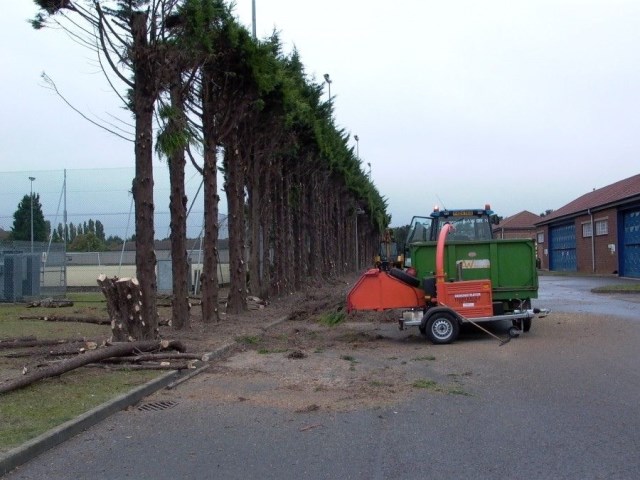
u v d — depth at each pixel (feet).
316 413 24.02
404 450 19.33
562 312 56.80
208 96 47.93
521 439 20.11
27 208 88.12
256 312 57.77
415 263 43.19
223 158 57.88
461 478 16.88
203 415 23.94
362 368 32.96
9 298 70.08
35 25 34.19
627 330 44.57
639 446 19.21
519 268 42.55
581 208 140.36
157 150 35.37
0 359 33.55
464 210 54.13
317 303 64.18
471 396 26.09
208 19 39.42
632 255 113.60
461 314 40.86
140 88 36.19
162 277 77.51
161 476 17.44
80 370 30.50
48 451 19.65
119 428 22.27
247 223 74.59
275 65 50.90
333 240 118.93
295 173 79.92
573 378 29.01
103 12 34.99
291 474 17.46
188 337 40.96
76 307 64.44
